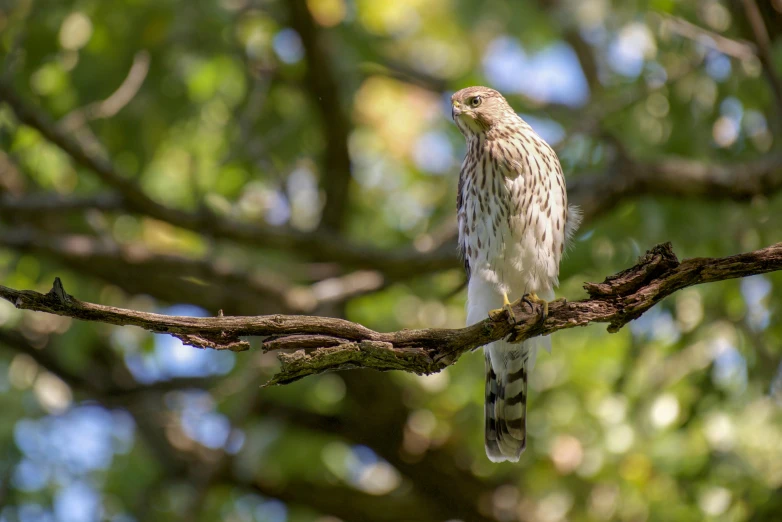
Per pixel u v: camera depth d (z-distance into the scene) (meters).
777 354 11.43
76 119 11.94
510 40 16.50
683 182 11.74
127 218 14.80
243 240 12.31
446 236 12.43
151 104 12.62
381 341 5.67
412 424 14.20
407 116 16.33
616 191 11.84
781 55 10.70
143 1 11.97
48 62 12.46
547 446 12.36
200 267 12.53
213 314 13.34
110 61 12.28
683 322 11.52
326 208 13.80
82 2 12.02
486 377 8.93
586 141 12.59
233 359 13.67
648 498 11.40
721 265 5.85
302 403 13.95
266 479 14.37
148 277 13.25
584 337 12.91
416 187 15.54
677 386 11.51
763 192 11.70
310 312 12.45
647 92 12.02
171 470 14.22
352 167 13.84
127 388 13.99
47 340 14.07
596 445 11.96
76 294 13.59
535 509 14.05
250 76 13.18
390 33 16.12
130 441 14.33
